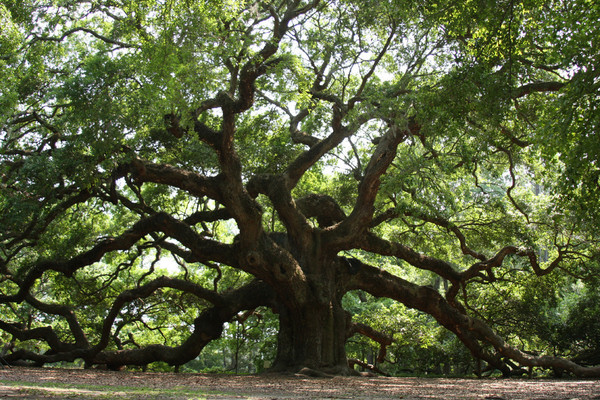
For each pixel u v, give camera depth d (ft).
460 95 49.21
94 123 64.28
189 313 118.21
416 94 56.34
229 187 67.92
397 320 108.37
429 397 40.01
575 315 107.14
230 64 66.59
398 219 93.97
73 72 82.94
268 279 70.85
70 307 95.61
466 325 86.17
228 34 60.54
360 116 65.05
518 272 103.60
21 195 74.79
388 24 71.36
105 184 86.63
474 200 96.53
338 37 71.51
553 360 86.58
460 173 80.48
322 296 72.84
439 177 68.13
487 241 94.48
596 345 104.12
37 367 78.33
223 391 43.09
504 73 50.85
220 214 84.07
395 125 61.77
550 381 73.05
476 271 85.97
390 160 70.59
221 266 116.06
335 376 69.72
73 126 68.28
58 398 30.07
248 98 61.93
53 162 68.18
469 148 63.57
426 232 99.91
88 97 64.39
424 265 84.79
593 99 38.06
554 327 105.70
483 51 49.73
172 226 75.61
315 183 106.83
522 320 105.19
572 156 38.11
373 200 74.64
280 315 77.97
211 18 56.03
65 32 78.59
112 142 64.28
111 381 50.96
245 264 69.82
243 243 69.21
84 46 86.07
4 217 71.46
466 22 50.19
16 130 84.02
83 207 95.40
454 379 81.05
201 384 51.52
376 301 150.10
